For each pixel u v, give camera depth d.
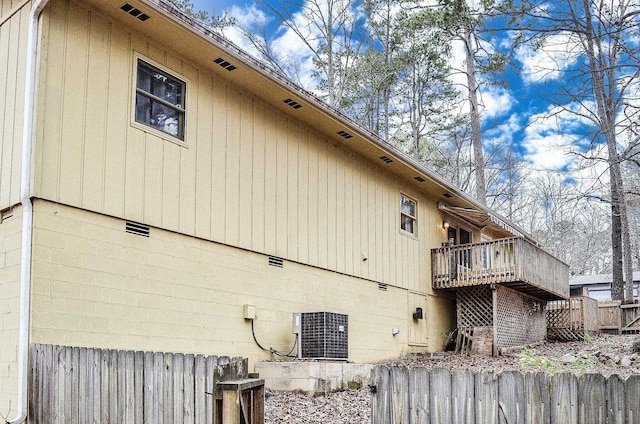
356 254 13.86
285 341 11.38
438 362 13.92
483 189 25.83
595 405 3.93
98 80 8.59
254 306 10.77
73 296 7.94
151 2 8.52
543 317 19.78
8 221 7.93
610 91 15.84
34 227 7.63
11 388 7.36
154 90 9.45
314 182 12.73
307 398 9.26
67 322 7.82
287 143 12.09
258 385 4.80
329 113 12.13
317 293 12.46
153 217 9.13
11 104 8.13
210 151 10.28
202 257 9.90
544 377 4.12
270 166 11.56
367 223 14.43
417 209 16.89
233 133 10.79
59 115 8.04
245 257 10.76
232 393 4.46
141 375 5.29
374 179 14.95
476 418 4.31
